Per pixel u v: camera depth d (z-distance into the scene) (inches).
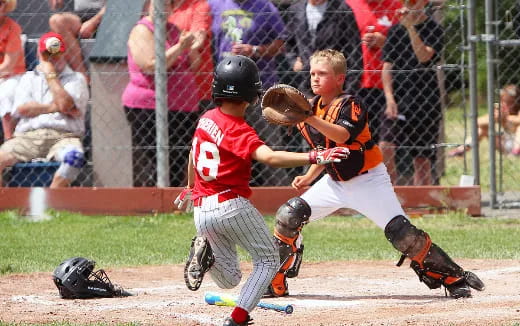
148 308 664.4
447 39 1270.9
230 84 546.6
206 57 1160.8
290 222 687.1
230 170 546.0
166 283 799.1
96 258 933.8
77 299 711.7
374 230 1120.8
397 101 1176.8
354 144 667.4
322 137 676.7
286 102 577.9
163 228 1125.1
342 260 924.6
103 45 1187.9
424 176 1226.0
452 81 1290.6
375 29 1152.8
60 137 1190.9
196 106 1171.3
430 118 1186.0
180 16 1155.9
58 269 717.3
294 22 1163.3
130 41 1174.3
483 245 995.3
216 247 563.2
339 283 791.1
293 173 1235.2
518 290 733.9
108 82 1195.9
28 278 822.5
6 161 1189.1
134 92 1175.0
